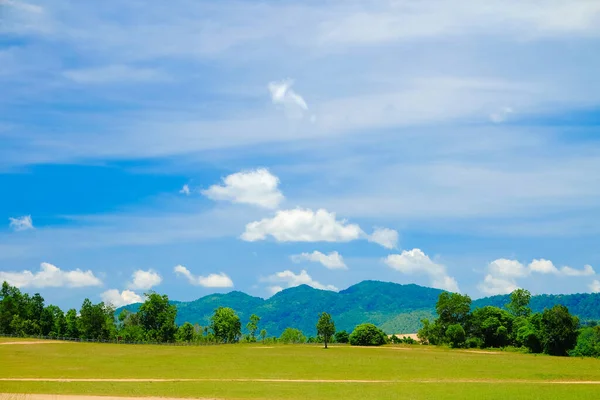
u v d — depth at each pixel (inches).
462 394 2260.1
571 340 5083.7
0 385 2331.4
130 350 4773.6
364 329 6486.2
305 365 3627.0
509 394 2273.6
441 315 6599.4
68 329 6983.3
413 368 3462.1
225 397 2134.6
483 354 5000.0
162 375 2957.7
